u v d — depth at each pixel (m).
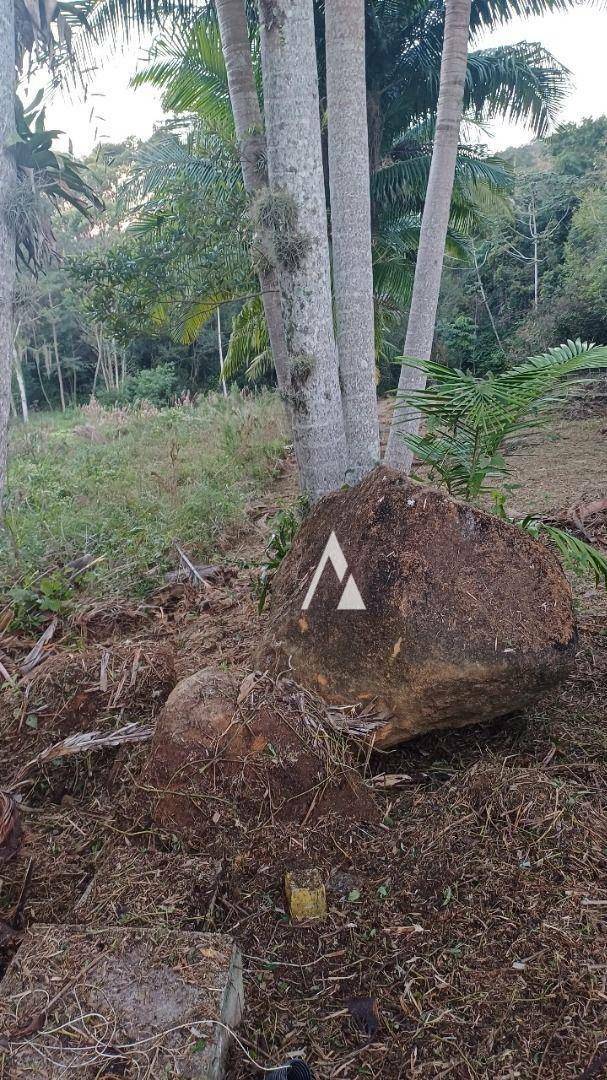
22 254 6.45
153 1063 1.47
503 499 3.18
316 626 2.78
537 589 2.62
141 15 7.70
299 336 4.16
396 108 9.88
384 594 2.59
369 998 1.76
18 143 5.69
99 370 33.66
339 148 4.51
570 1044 1.56
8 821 2.40
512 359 19.28
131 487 8.20
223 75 8.97
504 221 22.91
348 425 4.82
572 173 24.69
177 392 29.14
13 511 6.59
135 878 2.16
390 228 11.03
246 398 16.12
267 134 4.04
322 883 2.09
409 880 2.09
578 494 6.59
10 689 3.25
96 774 2.82
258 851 2.24
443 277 24.98
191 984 1.64
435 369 3.14
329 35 4.42
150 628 4.44
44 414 28.39
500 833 2.16
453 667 2.45
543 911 1.89
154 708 3.06
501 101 9.89
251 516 7.22
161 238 5.64
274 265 4.42
